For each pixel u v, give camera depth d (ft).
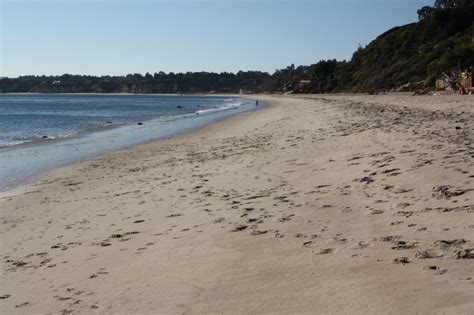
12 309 16.84
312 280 15.72
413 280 14.53
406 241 18.13
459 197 23.03
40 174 50.21
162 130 103.55
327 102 199.82
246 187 34.42
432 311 12.51
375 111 106.63
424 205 22.76
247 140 70.74
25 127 120.88
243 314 14.05
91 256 22.08
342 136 58.29
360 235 19.76
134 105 324.80
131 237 24.71
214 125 112.88
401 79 314.96
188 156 58.08
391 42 409.28
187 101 444.55
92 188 41.63
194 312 14.64
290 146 55.26
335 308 13.55
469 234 17.87
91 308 16.02
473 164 30.07
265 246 20.07
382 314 12.78
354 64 456.86
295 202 27.55
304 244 19.63
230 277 17.04
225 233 22.86
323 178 33.86
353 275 15.64
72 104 347.77
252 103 304.09
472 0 379.14
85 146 75.10
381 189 27.48
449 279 14.23
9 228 29.86
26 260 22.79
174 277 17.81
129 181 43.52
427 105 115.44
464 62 243.81
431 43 352.49
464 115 76.43
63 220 30.86
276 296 14.93
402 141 46.21
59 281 19.17
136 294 16.66
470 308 12.35
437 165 31.19
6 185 44.68
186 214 28.19
